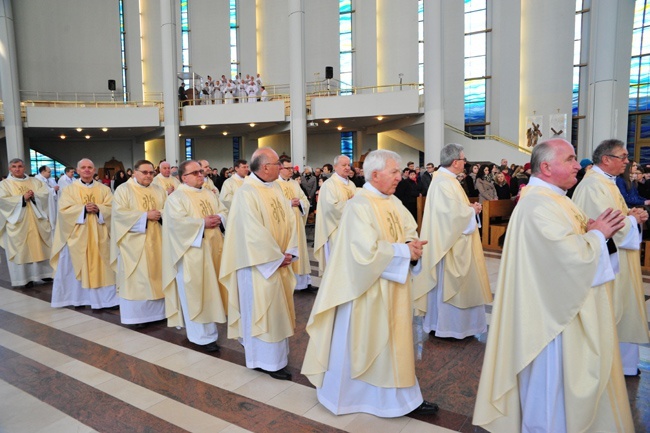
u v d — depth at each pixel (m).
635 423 2.74
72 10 24.12
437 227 4.14
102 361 3.88
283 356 3.56
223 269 3.59
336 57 22.86
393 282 2.74
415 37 21.22
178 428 2.83
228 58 24.11
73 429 2.84
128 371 3.68
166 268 4.29
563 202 2.26
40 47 23.58
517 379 2.26
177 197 4.19
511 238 2.25
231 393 3.27
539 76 19.67
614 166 3.33
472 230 4.11
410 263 2.80
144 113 20.39
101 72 24.64
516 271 2.20
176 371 3.67
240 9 23.97
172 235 4.10
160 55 24.55
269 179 3.63
